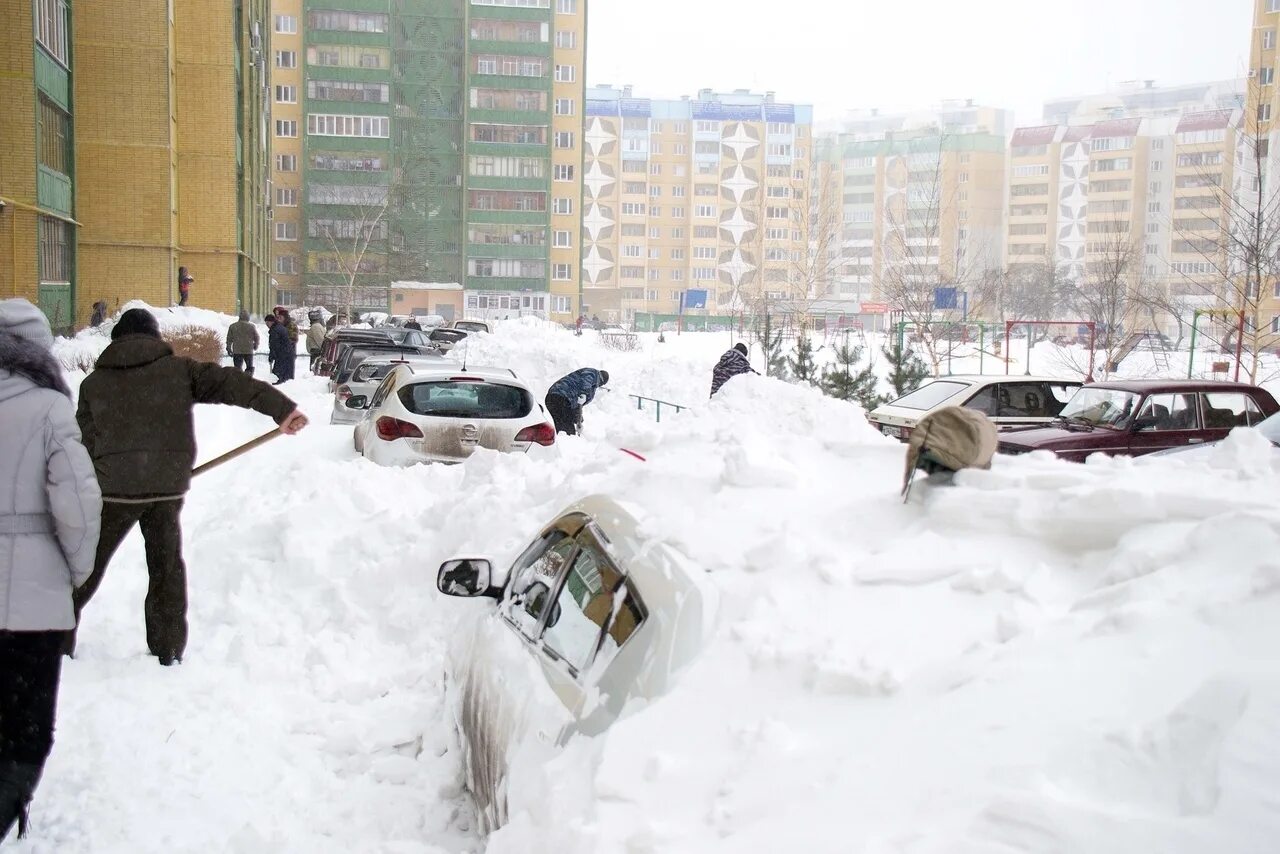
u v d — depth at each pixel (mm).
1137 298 32438
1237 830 1660
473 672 3975
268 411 5676
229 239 49031
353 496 8109
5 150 32344
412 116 97312
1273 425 10109
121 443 5465
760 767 2381
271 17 86188
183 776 4379
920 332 34062
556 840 2574
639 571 3184
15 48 32375
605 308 130750
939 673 2457
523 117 99500
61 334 32344
